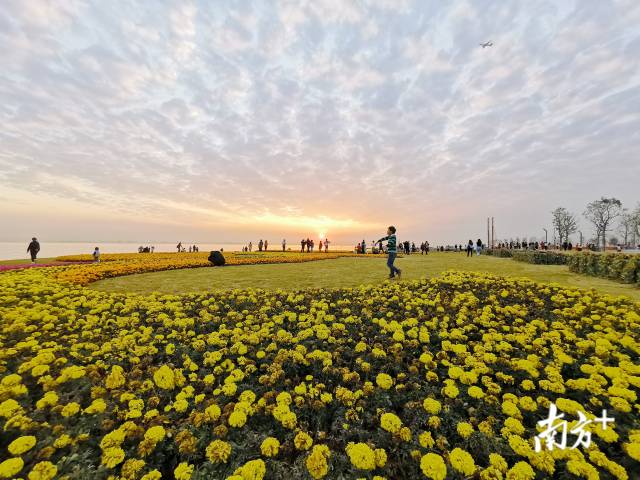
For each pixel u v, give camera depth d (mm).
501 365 3871
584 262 10727
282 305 6629
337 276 11047
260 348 4469
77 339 4727
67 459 2391
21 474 2254
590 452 2418
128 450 2564
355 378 3561
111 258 22984
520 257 19172
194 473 2354
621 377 3285
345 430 2846
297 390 3324
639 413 2934
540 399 3125
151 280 10500
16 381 3195
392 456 2609
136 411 2898
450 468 2355
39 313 5379
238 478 2178
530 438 2654
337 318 5730
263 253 32250
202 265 15672
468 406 3172
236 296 7531
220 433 2709
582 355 4086
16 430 2629
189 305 6664
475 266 14430
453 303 6266
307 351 4438
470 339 4859
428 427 2904
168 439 2738
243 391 3430
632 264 8484
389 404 3203
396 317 5648
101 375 3738
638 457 2299
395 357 4109
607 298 6074
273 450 2479
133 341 4605
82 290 7938
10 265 15484
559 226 60219
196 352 4398
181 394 3277
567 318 5434
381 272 12227
